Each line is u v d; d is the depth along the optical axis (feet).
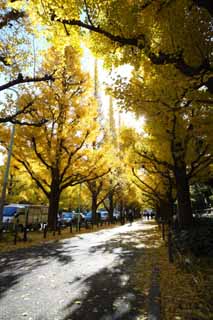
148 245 42.06
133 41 18.56
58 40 21.76
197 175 44.86
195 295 15.48
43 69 51.31
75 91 55.62
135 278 20.84
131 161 48.16
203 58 20.13
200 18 20.65
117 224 123.65
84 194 122.52
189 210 37.19
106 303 14.99
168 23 18.93
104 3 18.26
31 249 37.68
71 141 57.36
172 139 32.96
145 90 24.17
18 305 14.67
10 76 31.17
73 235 60.70
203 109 28.25
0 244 41.39
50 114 53.21
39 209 83.25
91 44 21.71
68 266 25.46
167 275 21.38
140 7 17.24
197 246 26.45
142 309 14.01
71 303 14.98
